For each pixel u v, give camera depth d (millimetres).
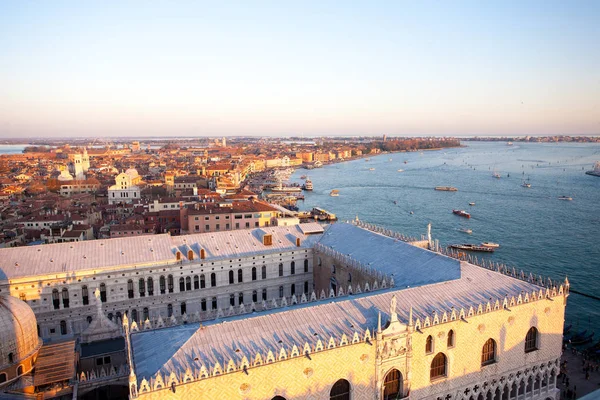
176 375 50844
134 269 91188
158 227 173750
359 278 91562
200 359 53656
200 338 56844
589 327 114375
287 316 62844
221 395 51562
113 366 71188
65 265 87938
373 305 67750
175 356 53562
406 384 63562
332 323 62844
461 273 77938
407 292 71375
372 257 94000
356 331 61438
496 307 70125
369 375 60750
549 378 78500
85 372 68688
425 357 64938
